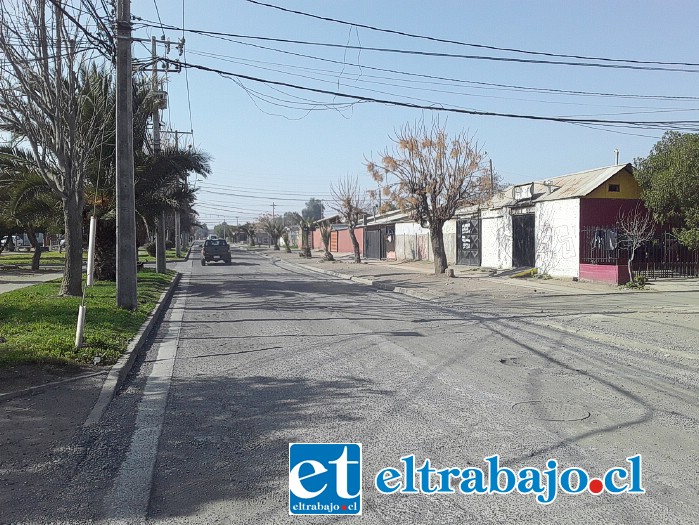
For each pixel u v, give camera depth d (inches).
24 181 688.4
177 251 2140.7
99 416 258.8
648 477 193.2
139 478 195.9
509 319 559.2
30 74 583.2
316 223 2242.9
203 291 888.3
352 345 426.6
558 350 408.2
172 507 175.0
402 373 338.0
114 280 839.1
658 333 460.1
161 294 757.3
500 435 232.4
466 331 490.6
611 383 315.6
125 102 553.9
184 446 225.1
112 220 793.6
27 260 1504.7
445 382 317.1
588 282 907.4
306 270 1492.4
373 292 874.8
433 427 242.2
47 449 221.8
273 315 602.5
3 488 187.8
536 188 1118.4
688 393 295.6
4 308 510.3
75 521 166.6
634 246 840.3
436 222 1071.6
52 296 622.5
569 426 243.0
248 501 178.7
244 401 284.5
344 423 247.9
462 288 863.7
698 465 202.8
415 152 1048.8
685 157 798.5
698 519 164.9
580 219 933.8
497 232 1195.9
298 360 376.2
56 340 376.2
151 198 837.2
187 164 840.3
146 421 256.2
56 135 623.8
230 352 407.5
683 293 754.2
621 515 167.6
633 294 751.7
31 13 561.0
